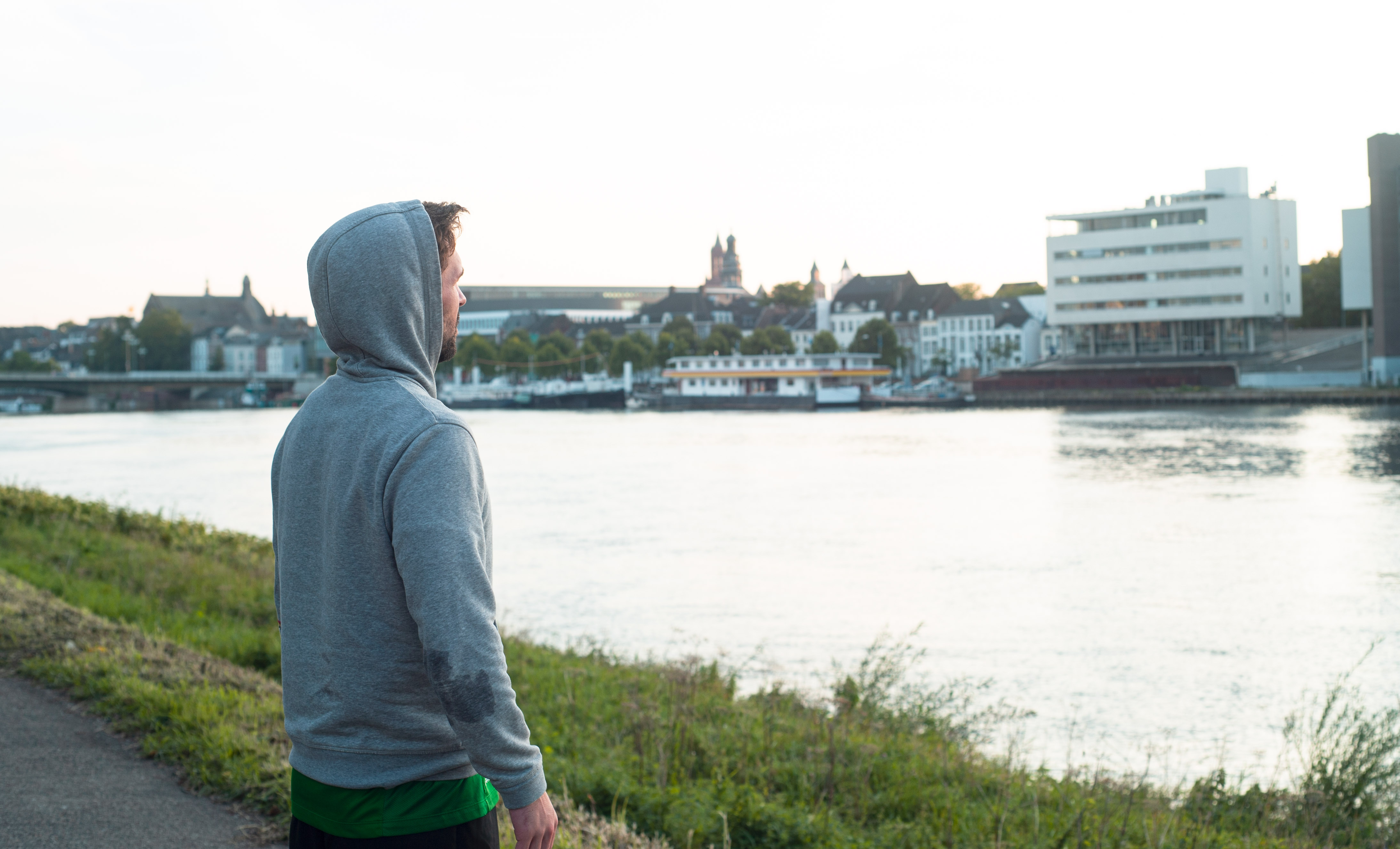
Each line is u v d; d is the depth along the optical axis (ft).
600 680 36.24
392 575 7.63
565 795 20.67
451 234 8.72
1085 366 449.06
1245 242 421.59
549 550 101.60
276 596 8.47
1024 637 64.90
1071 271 455.63
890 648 61.31
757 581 84.84
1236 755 41.88
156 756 21.34
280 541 8.34
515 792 7.50
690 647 61.31
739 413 463.01
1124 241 443.73
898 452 227.40
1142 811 26.81
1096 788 27.53
